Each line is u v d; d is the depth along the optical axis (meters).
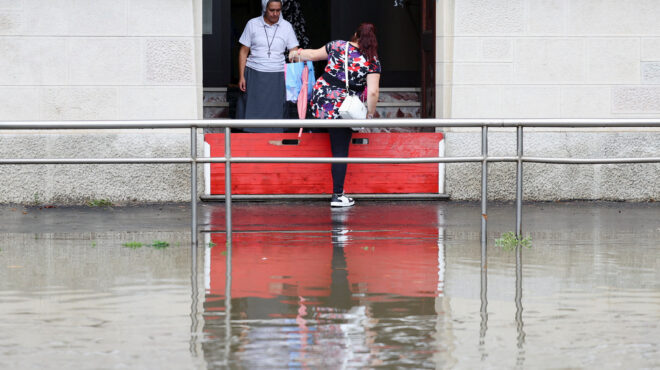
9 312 10.56
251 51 23.41
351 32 28.75
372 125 15.55
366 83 21.03
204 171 22.33
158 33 22.11
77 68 22.02
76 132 21.97
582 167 22.92
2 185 21.86
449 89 22.91
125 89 22.12
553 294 11.64
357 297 11.36
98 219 19.28
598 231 17.62
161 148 22.11
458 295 11.55
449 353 8.80
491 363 8.48
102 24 22.00
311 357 8.64
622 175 22.95
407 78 28.14
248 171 22.25
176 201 22.19
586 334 9.59
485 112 22.86
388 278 12.67
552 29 22.86
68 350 8.91
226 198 15.99
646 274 13.04
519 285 12.21
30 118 21.95
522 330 9.73
